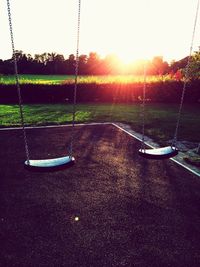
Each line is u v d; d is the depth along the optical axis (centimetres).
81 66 7375
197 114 1645
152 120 1456
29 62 6906
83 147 999
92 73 7512
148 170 805
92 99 2194
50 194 652
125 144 1046
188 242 490
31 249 464
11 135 1137
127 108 1845
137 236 503
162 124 1368
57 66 7112
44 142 1050
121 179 740
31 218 553
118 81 2219
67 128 1263
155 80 2209
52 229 518
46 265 429
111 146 1018
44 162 451
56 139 1092
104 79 2312
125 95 2202
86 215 566
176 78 2298
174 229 527
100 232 512
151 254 458
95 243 481
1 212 575
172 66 4625
